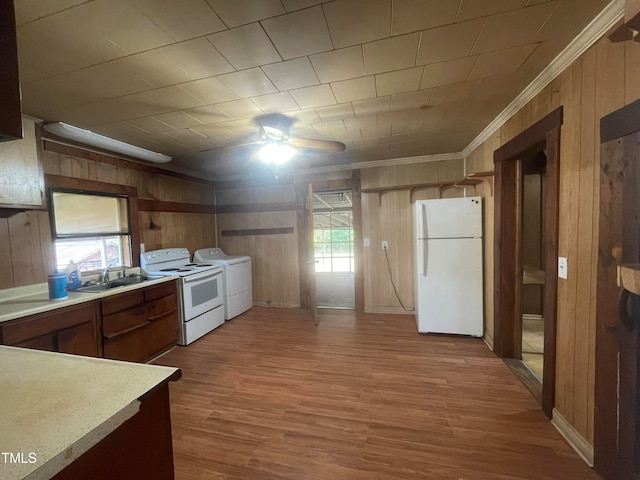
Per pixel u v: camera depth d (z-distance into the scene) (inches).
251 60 60.9
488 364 102.7
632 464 47.5
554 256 69.2
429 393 85.8
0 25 30.7
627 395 48.1
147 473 34.1
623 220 47.5
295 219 183.8
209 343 129.4
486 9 48.0
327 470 59.7
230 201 195.6
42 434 25.5
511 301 105.4
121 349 100.6
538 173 146.6
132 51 56.5
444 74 69.4
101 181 118.4
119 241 130.0
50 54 56.7
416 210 131.5
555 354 70.2
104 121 92.9
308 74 67.6
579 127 60.0
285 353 117.2
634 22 33.9
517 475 57.1
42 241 96.8
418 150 142.6
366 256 168.9
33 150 84.4
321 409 79.9
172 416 78.1
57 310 80.7
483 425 71.5
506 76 71.0
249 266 183.0
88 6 43.7
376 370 100.8
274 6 45.6
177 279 126.8
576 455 61.2
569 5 47.6
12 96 31.7
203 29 50.6
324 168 173.6
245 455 64.1
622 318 48.2
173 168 160.4
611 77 50.8
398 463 60.9
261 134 96.9
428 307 129.7
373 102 84.2
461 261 124.8
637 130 44.7
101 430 26.7
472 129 111.7
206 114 89.0
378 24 51.0
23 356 42.3
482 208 123.4
